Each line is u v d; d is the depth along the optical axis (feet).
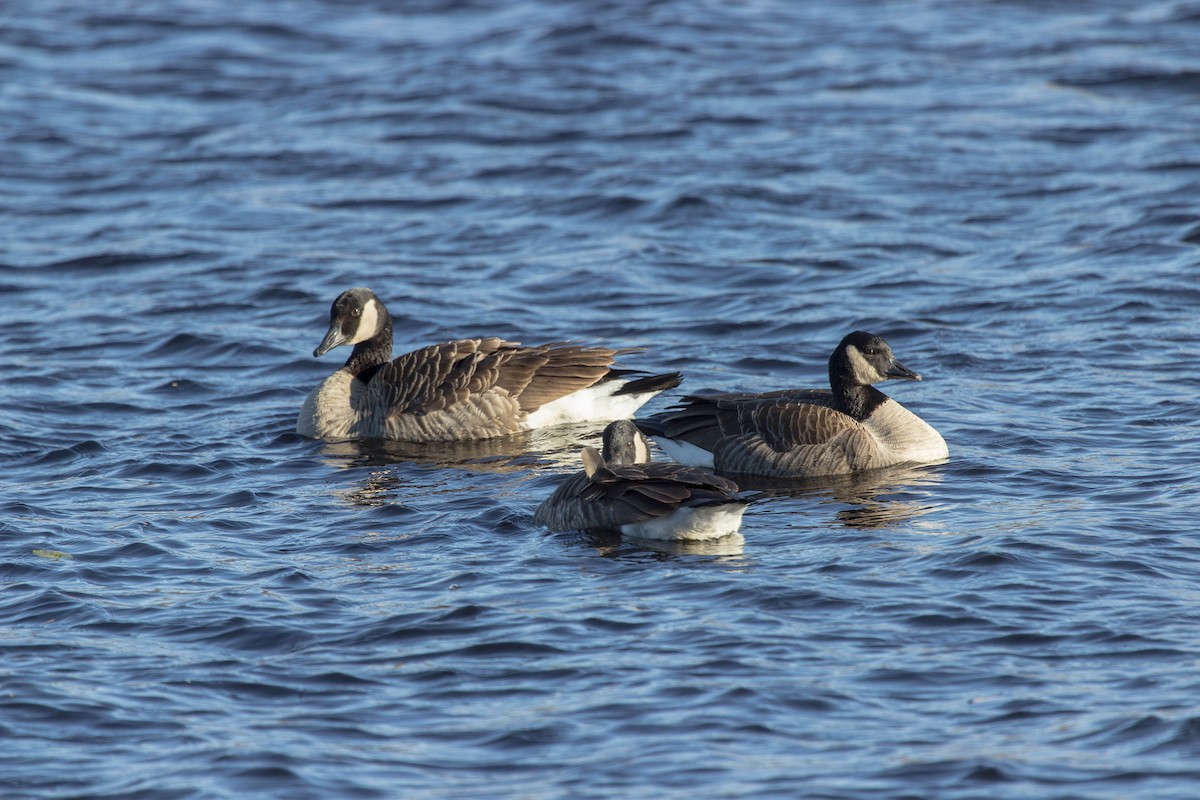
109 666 36.09
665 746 31.45
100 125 116.06
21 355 70.74
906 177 96.43
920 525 45.80
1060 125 106.11
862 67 124.36
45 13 150.30
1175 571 40.45
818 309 74.69
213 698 34.32
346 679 35.12
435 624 38.09
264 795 29.89
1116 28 132.87
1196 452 52.21
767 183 95.76
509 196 96.89
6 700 34.17
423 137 110.11
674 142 106.32
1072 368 64.23
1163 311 71.31
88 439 58.18
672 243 86.43
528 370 60.85
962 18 140.05
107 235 91.20
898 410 54.90
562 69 126.21
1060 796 29.07
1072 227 85.51
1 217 94.84
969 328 70.79
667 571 41.81
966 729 31.83
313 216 94.58
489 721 32.83
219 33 142.92
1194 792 28.99
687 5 145.48
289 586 41.34
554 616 38.42
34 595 40.78
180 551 44.57
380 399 60.54
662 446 57.26
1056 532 43.78
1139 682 33.63
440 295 78.95
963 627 37.04
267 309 78.28
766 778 30.04
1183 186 90.89
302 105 120.06
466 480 53.11
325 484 52.75
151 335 74.02
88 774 30.94
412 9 151.53
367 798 29.78
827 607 38.60
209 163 105.60
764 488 52.13
